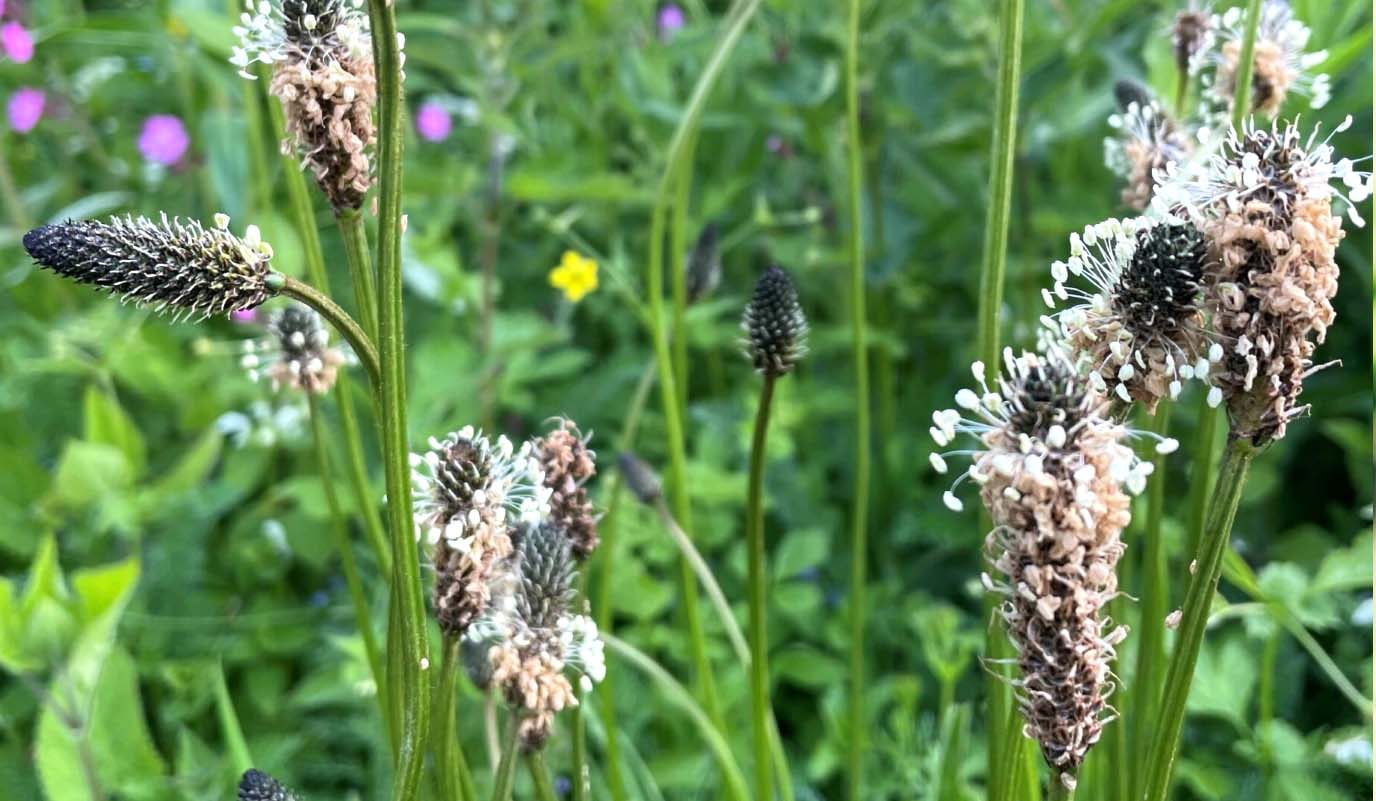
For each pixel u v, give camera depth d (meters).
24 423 0.45
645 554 0.42
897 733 0.34
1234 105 0.21
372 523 0.24
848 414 0.48
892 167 0.52
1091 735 0.13
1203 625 0.14
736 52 0.49
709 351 0.48
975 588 0.28
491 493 0.16
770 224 0.44
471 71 0.51
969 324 0.48
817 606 0.41
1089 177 0.50
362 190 0.16
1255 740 0.30
